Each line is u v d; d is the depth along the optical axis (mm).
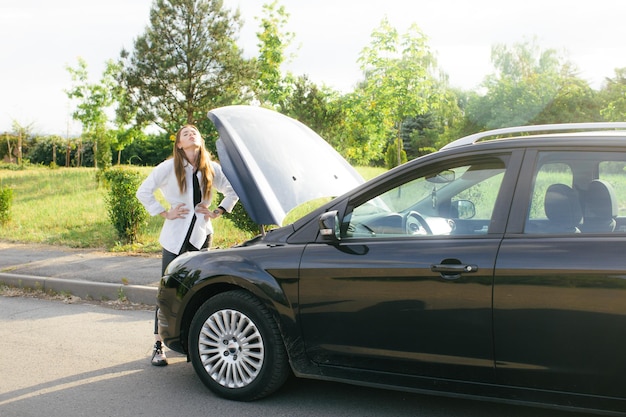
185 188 5012
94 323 6629
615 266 3123
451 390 3625
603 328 3158
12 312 7250
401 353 3715
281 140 5324
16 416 4152
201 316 4375
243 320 4215
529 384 3406
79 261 9680
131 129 27438
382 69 14352
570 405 3332
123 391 4582
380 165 31422
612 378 3186
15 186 21750
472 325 3475
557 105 32031
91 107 25094
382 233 3850
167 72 25969
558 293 3246
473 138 4012
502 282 3375
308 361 4039
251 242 4422
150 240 11508
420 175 3834
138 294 7598
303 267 3971
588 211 3352
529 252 3350
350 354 3881
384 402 4238
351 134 16328
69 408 4281
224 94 26672
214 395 4449
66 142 49188
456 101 43938
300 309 3984
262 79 17000
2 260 10062
